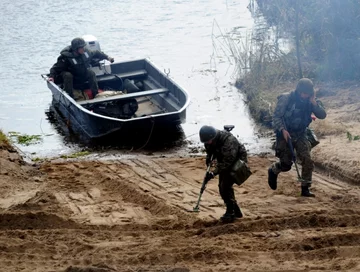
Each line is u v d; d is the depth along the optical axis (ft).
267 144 58.65
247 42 81.15
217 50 86.12
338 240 34.14
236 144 38.37
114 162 55.16
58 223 40.78
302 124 43.68
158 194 46.03
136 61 72.49
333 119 59.31
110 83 71.87
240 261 31.76
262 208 42.01
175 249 33.60
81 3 110.11
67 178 51.42
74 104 62.49
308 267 29.84
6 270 30.71
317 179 48.60
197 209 39.70
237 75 76.13
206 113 67.26
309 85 42.75
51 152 59.72
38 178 51.62
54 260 33.01
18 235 38.09
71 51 67.46
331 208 41.16
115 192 47.83
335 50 70.03
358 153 51.13
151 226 39.73
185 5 106.83
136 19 101.09
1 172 51.60
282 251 33.24
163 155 57.77
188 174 51.06
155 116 59.88
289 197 44.47
